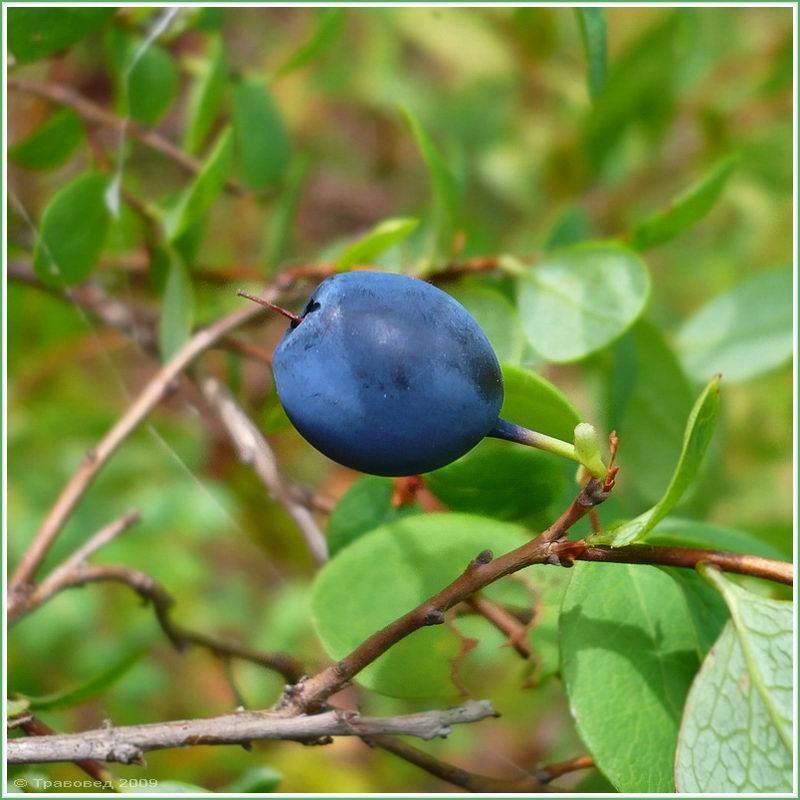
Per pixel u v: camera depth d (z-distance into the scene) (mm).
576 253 202
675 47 259
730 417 268
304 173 230
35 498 269
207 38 260
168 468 274
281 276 205
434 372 167
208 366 205
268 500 212
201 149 237
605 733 178
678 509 209
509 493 183
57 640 251
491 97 312
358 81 319
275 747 232
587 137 270
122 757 177
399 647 182
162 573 260
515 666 184
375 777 250
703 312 223
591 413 203
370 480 191
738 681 174
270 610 245
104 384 286
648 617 182
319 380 167
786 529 209
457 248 208
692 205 206
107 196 207
